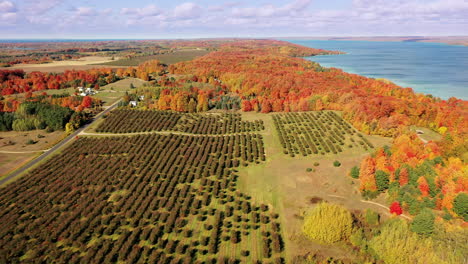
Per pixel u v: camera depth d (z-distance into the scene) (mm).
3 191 88000
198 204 81438
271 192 89062
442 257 59406
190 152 113625
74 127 137000
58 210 79312
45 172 98688
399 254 60562
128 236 69812
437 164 92688
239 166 105438
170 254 64500
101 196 85188
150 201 83188
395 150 103938
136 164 104438
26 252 65750
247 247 66562
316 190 89625
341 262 60938
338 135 130000
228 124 147625
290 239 68688
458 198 72250
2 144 123375
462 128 124562
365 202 83688
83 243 67438
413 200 76812
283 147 120500
